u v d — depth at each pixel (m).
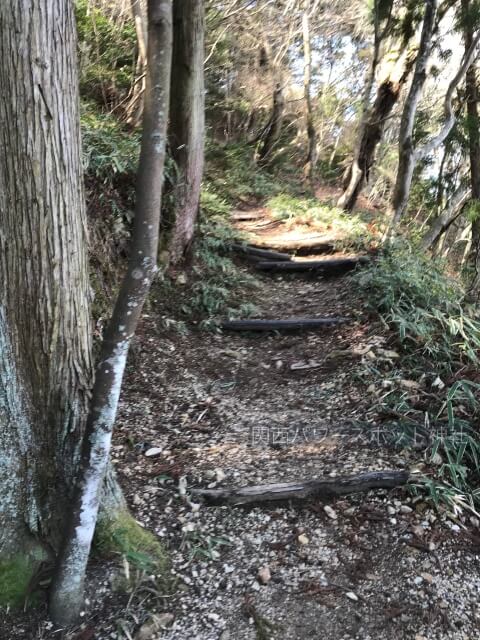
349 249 6.76
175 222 5.20
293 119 17.44
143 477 2.82
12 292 1.88
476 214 7.55
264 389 3.91
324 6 14.88
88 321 2.10
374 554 2.40
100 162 4.22
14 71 1.70
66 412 2.03
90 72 7.57
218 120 14.88
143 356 4.05
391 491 2.75
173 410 3.56
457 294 5.00
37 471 2.03
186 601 2.10
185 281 5.25
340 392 3.70
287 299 5.60
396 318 4.18
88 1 8.21
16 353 1.93
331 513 2.62
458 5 7.66
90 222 3.99
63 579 1.91
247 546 2.41
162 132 1.62
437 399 3.39
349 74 17.34
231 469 2.90
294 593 2.19
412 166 6.41
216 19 11.20
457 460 2.90
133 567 2.15
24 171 1.79
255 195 10.86
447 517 2.62
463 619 2.13
